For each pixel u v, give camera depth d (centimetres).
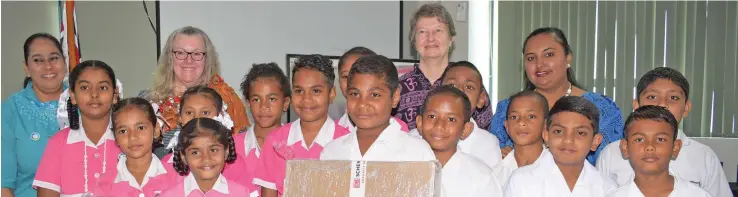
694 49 420
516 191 218
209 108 245
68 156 232
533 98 240
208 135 211
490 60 441
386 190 183
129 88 368
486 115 286
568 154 216
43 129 254
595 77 427
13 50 358
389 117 219
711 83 420
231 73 383
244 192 220
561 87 267
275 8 392
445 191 210
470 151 244
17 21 358
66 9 330
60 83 260
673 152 214
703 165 240
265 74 249
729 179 417
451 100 212
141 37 370
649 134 209
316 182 189
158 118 259
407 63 405
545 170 220
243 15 385
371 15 412
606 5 425
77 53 330
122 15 367
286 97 254
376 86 209
